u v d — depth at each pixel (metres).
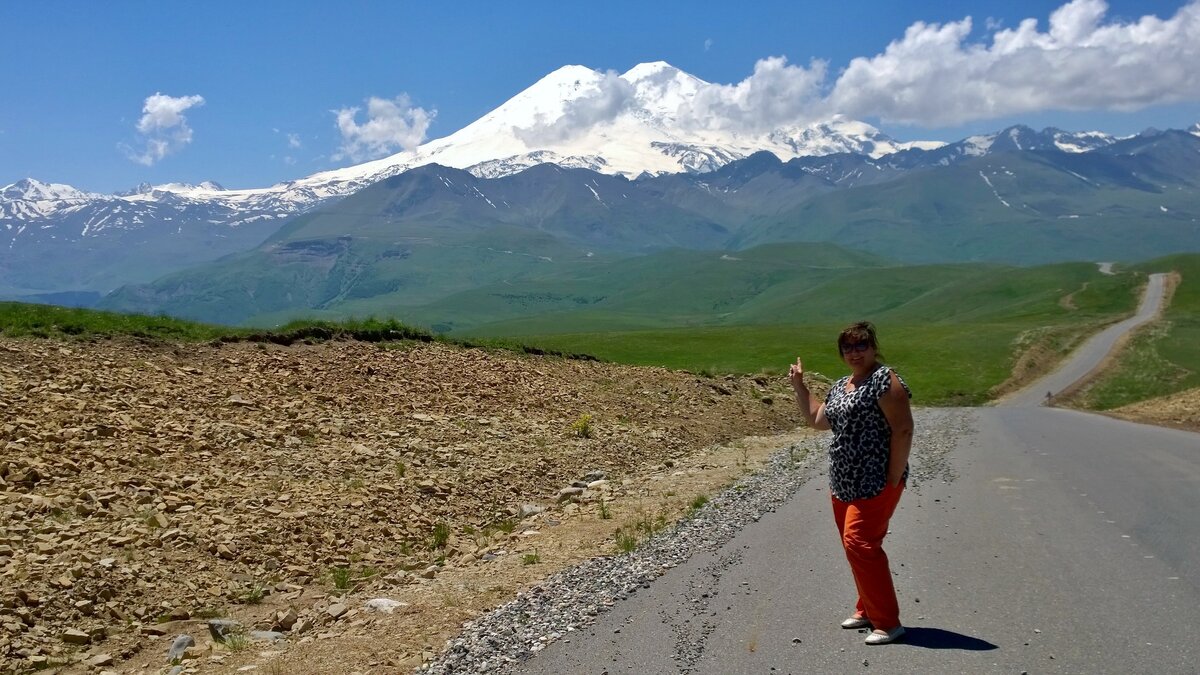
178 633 8.91
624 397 24.84
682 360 73.94
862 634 6.81
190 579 9.93
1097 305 168.25
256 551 10.85
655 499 14.31
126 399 15.11
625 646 6.89
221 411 15.68
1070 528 10.40
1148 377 79.75
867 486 6.60
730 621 7.31
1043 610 7.20
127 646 8.50
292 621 8.96
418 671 6.82
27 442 12.44
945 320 196.75
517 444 17.84
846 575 8.54
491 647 7.16
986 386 74.25
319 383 18.92
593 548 10.93
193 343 20.05
